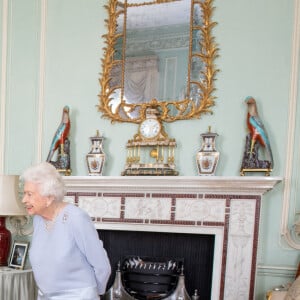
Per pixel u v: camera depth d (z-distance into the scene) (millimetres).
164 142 3727
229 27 3693
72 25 4262
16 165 4363
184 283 3559
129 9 4023
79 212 2041
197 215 3508
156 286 3680
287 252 3389
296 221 3344
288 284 3115
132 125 3957
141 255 3852
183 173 3748
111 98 4023
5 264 4055
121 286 3709
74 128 4160
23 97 4379
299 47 3463
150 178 3523
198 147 3717
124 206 3754
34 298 3910
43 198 2012
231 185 3342
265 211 3457
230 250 3391
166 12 3904
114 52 4055
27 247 3986
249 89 3596
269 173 3389
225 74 3676
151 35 3938
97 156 3885
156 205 3645
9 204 3764
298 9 3479
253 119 3420
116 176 3664
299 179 3400
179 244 3740
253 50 3607
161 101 3852
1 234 4027
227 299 3354
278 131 3477
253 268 3311
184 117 3748
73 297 2023
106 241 3977
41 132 4289
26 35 4410
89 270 2088
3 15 4457
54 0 4340
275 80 3521
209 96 3686
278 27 3549
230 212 3406
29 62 4383
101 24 4156
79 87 4188
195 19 3801
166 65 3865
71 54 4242
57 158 4109
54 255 1987
